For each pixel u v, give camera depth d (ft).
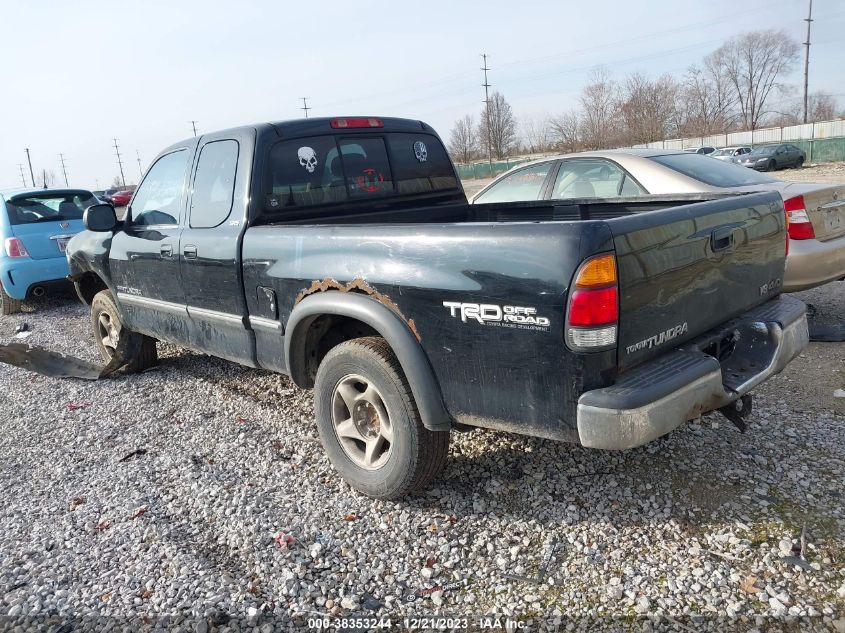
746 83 236.22
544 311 7.84
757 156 96.89
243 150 12.65
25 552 9.94
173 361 19.34
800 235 16.65
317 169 13.44
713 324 9.57
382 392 9.96
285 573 9.02
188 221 14.10
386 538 9.75
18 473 12.69
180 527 10.36
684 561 8.75
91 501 11.38
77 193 30.60
